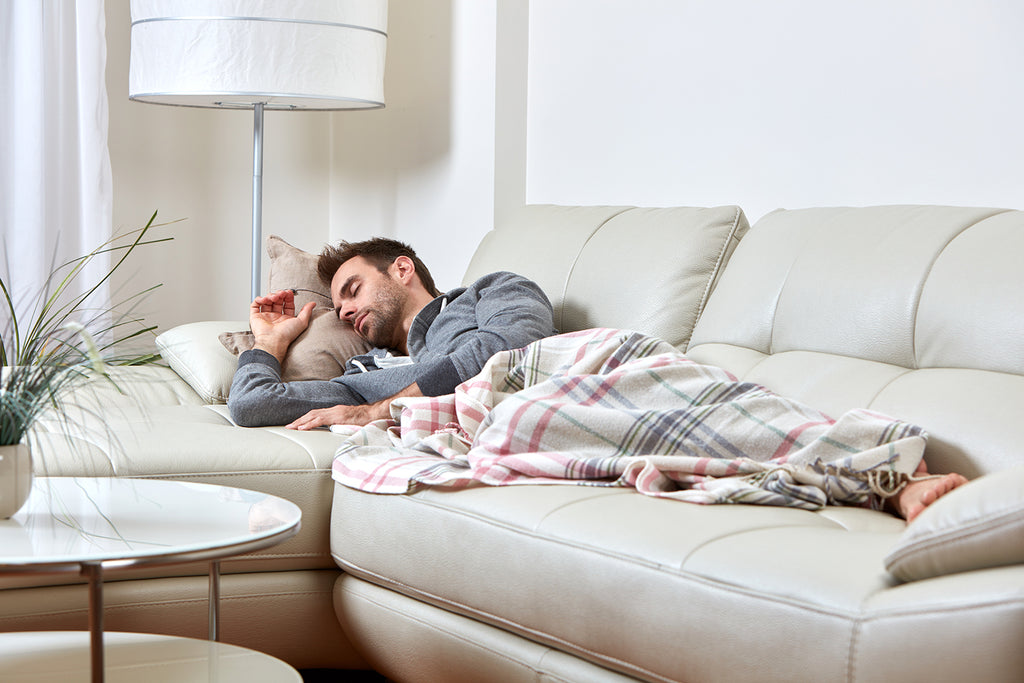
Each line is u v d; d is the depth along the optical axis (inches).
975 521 40.3
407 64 142.1
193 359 99.5
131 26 134.2
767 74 98.7
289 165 157.5
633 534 53.4
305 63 118.5
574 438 67.3
